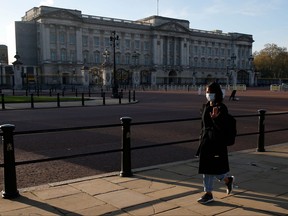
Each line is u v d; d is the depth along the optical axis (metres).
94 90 69.69
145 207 5.30
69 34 104.50
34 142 11.34
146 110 24.00
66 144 11.01
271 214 5.04
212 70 139.75
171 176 7.03
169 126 15.75
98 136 12.70
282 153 9.46
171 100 37.62
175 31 127.38
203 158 5.50
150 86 94.94
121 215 4.99
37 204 5.43
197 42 136.12
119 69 107.38
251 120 18.41
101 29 112.31
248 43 151.25
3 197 5.70
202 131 5.67
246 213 5.08
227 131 5.44
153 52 123.50
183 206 5.36
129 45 118.94
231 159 8.69
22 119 18.14
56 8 102.19
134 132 13.86
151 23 125.25
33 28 102.12
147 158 9.12
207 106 5.66
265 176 7.11
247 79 132.88
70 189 6.18
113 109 24.98
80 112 22.48
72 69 103.94
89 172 7.71
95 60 111.44
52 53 101.44
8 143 5.68
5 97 38.56
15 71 66.38
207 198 5.47
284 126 15.73
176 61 129.38
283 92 64.81
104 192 6.01
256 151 9.74
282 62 145.75
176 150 10.22
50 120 17.69
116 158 9.13
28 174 7.50
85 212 5.10
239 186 6.40
